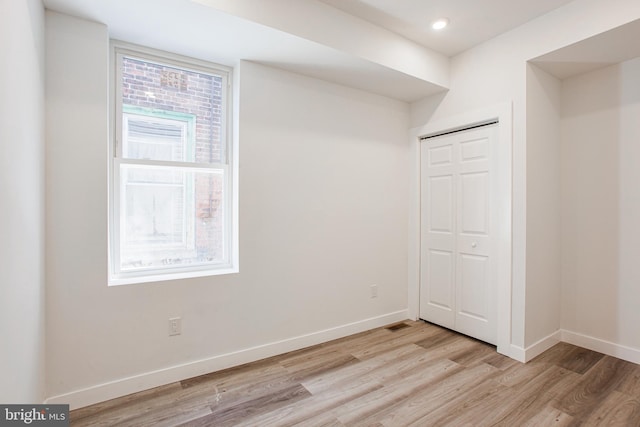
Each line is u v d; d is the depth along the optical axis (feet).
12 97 3.78
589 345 8.78
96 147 6.32
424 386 6.96
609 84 8.41
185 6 5.84
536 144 8.38
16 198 3.99
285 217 8.64
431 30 8.44
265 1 6.52
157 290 6.94
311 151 9.07
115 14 6.06
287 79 8.64
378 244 10.55
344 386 6.97
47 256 5.88
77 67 6.14
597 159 8.64
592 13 6.91
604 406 6.21
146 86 7.43
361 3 7.32
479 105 9.11
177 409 6.14
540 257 8.55
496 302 8.88
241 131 7.96
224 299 7.73
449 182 10.16
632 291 8.07
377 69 8.56
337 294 9.62
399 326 10.60
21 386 4.25
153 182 7.53
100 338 6.37
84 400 6.19
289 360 8.20
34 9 4.95
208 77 8.20
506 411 6.08
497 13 7.68
